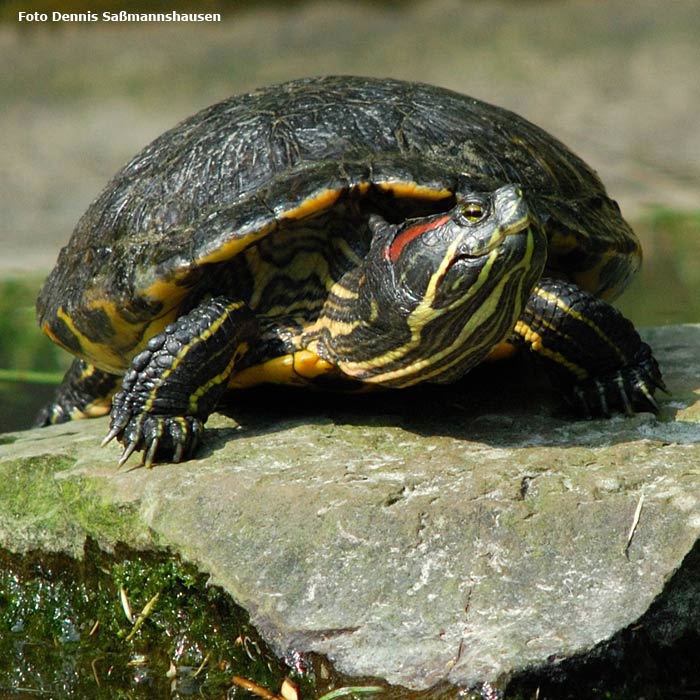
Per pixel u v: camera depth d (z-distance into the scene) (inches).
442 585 341.1
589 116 1535.4
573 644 314.8
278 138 462.0
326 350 435.2
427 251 375.6
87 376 596.1
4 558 429.7
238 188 450.9
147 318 467.5
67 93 1881.2
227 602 362.6
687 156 1317.7
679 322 765.9
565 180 489.4
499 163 464.4
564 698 311.6
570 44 2015.3
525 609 330.0
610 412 439.2
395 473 385.4
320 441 421.4
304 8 2507.4
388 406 458.3
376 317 399.9
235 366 448.5
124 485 403.2
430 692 310.2
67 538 414.6
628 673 319.6
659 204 1137.4
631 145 1386.6
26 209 1214.9
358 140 456.1
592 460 385.7
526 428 427.5
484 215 360.5
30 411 687.1
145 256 454.0
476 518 356.2
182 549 375.2
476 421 437.1
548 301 429.4
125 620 390.0
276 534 365.1
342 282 434.0
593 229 470.0
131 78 1974.7
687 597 337.4
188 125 513.0
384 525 358.9
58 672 393.4
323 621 338.6
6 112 1768.0
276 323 450.9
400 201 444.5
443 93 512.1
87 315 483.2
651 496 356.8
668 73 1753.2
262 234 429.7
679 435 411.2
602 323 429.1
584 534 348.2
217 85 1877.5
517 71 1862.7
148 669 377.4
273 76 1935.3
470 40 2134.6
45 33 2397.9
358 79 518.6
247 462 407.2
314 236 453.7
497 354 449.1
